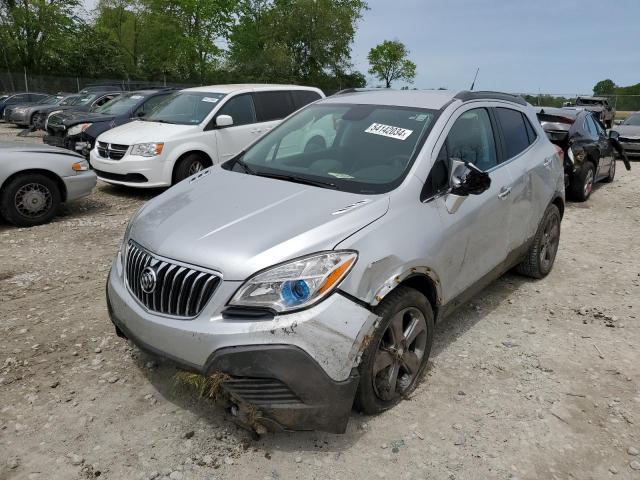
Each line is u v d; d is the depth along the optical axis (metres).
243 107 10.04
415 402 3.47
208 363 2.82
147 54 49.03
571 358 4.10
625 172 13.84
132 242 3.37
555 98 38.94
